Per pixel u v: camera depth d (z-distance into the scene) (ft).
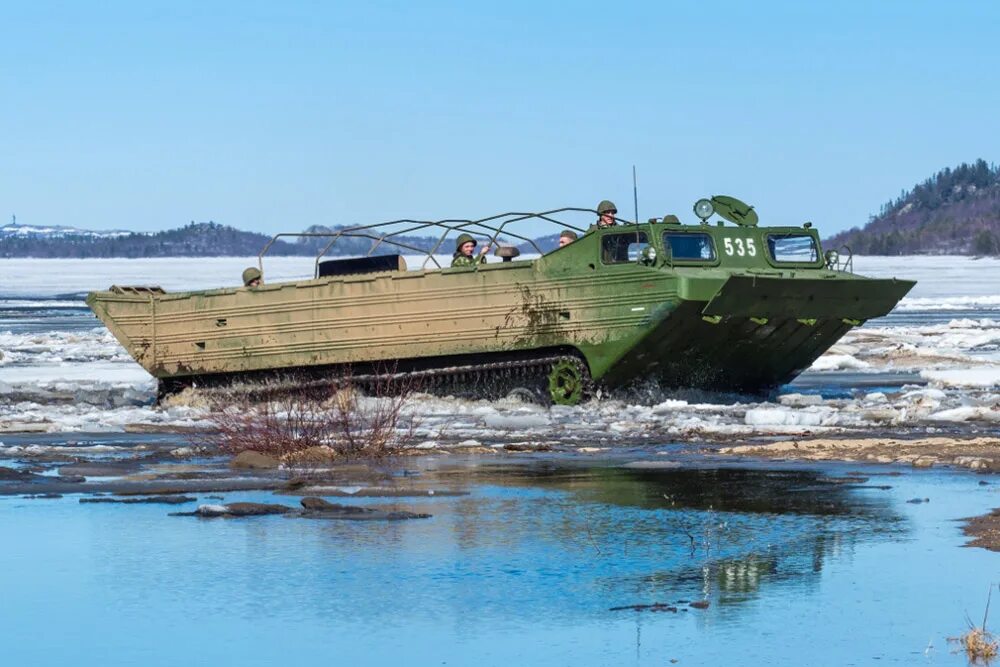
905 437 98.89
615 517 69.56
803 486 78.23
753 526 67.15
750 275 115.34
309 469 86.58
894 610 52.65
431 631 50.67
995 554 61.11
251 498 76.23
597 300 120.26
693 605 53.57
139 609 54.03
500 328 125.39
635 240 119.96
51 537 66.18
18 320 338.95
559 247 122.42
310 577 58.18
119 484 80.33
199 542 64.80
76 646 49.39
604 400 122.93
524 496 75.87
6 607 54.44
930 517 68.85
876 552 61.62
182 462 90.38
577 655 47.80
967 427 104.78
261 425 97.86
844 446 93.56
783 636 49.62
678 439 100.58
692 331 118.42
